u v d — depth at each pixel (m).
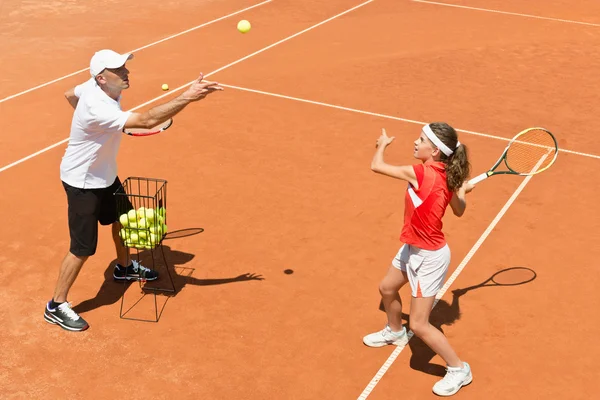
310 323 10.01
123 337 9.70
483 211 12.93
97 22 25.23
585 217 12.78
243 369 9.15
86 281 10.90
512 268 11.26
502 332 9.83
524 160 15.01
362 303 10.44
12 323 9.94
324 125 16.75
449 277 11.04
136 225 9.77
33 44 22.78
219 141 15.80
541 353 9.44
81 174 9.40
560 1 28.53
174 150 15.30
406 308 10.33
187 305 10.36
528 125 16.94
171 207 12.98
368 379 9.01
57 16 25.91
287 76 19.94
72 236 9.62
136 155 15.01
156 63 21.02
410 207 8.24
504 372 9.11
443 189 8.16
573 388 8.84
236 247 11.78
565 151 15.50
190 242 11.91
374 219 12.69
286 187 13.80
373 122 16.98
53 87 19.22
